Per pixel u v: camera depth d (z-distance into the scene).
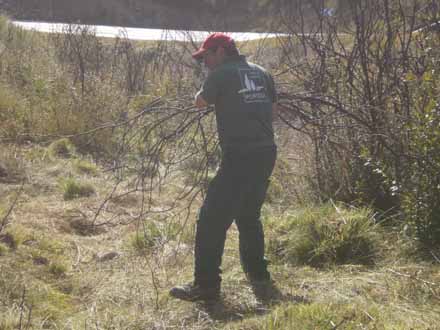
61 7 35.75
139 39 22.44
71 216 7.58
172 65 14.29
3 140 10.05
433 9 7.95
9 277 5.88
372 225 7.11
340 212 7.06
